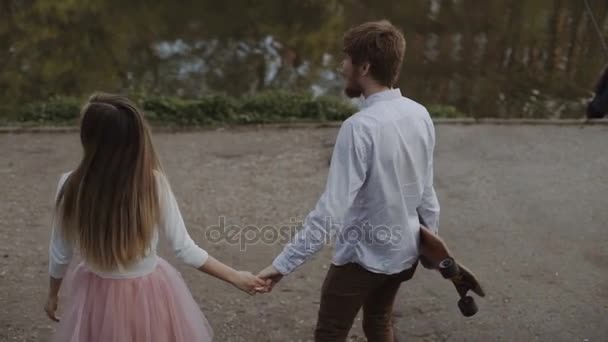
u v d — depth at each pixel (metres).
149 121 6.95
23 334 3.35
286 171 5.68
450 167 5.70
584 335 3.40
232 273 2.40
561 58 11.28
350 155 2.22
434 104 9.59
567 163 5.79
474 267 4.09
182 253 2.33
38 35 11.39
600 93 7.11
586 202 5.01
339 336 2.57
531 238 4.48
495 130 6.71
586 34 12.10
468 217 4.79
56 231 2.29
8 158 5.90
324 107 7.29
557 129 6.72
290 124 6.97
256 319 3.54
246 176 5.57
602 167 5.69
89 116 2.18
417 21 12.99
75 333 2.34
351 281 2.46
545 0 13.62
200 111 7.08
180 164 5.81
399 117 2.28
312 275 3.98
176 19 12.66
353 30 2.33
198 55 11.25
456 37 12.30
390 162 2.26
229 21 12.71
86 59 10.76
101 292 2.33
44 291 3.76
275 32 12.34
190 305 2.53
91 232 2.21
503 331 3.44
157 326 2.37
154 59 10.98
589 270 4.05
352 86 2.36
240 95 9.70
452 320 3.53
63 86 9.73
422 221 2.56
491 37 12.30
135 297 2.33
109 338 2.31
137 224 2.21
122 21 12.26
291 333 3.43
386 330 2.76
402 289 3.82
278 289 3.84
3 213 4.80
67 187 2.24
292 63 11.10
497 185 5.33
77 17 12.24
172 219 2.30
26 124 6.96
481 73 10.75
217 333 3.42
